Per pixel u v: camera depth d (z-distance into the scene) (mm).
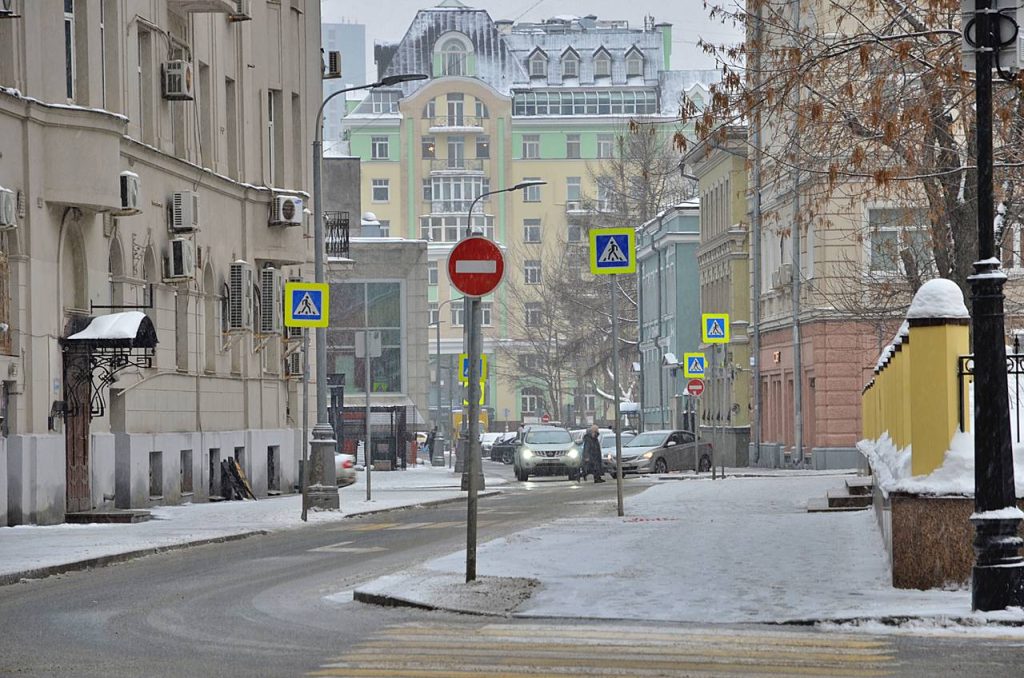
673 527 34250
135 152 47375
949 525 21094
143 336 42938
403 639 18125
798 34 27969
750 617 19391
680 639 17906
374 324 121562
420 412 121938
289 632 18969
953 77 26203
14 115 39719
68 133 41500
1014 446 20891
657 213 144500
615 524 36000
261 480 59719
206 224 54469
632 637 18109
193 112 53688
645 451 84312
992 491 19203
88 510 43438
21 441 39688
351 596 22938
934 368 21250
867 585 22156
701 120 28094
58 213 42094
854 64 27438
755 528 33344
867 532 31656
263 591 23922
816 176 29516
